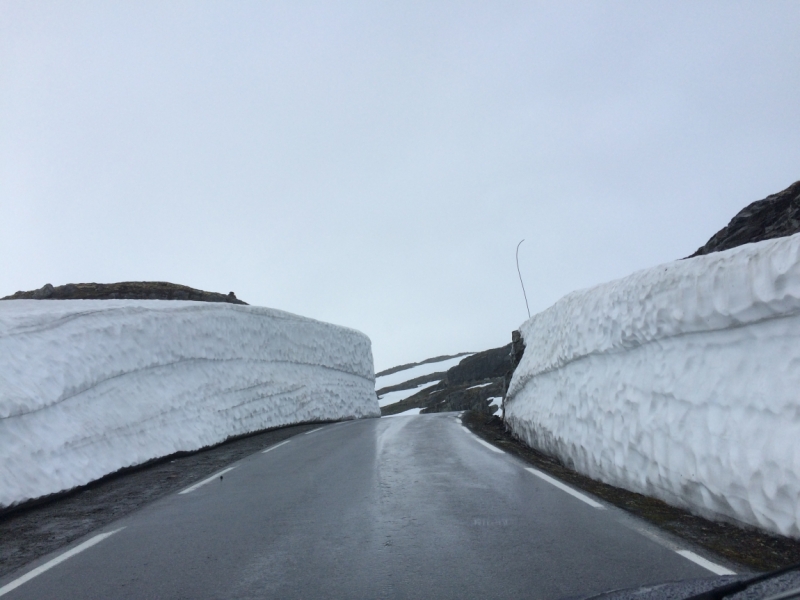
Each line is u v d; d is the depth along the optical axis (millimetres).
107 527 6246
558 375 10594
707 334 5715
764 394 4754
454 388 62344
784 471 4371
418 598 3656
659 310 6410
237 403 20078
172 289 30484
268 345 26266
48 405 10141
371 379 42781
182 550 5062
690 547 4496
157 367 15695
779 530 4422
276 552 4816
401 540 4992
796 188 10633
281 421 24156
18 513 7746
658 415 6277
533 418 11492
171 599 3879
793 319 4594
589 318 8867
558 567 4113
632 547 4539
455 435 14234
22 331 10891
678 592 2416
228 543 5207
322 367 33062
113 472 10797
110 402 12531
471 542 4840
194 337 18594
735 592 2293
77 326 12695
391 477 8312
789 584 2289
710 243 12141
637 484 6613
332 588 3910
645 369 6840
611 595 2510
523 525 5332
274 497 7281
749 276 4898
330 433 17625
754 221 11102
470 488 7238
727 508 5031
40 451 9078
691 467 5527
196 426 15844
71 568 4742
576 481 7695
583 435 8430
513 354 17359
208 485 8688
